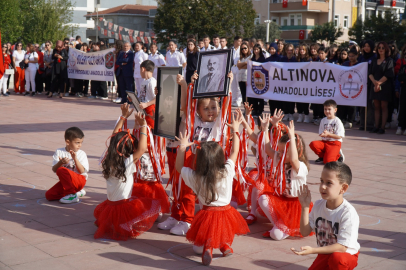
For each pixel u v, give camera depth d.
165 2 38.06
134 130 5.18
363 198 5.73
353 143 9.51
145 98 6.20
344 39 56.09
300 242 4.41
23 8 48.91
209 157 3.89
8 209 5.12
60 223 4.75
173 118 4.79
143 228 4.46
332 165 3.26
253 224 4.93
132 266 3.76
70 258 3.89
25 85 18.48
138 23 57.50
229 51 4.54
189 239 4.04
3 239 4.27
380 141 9.77
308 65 11.57
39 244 4.18
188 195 4.62
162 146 5.13
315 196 5.71
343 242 3.23
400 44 38.91
